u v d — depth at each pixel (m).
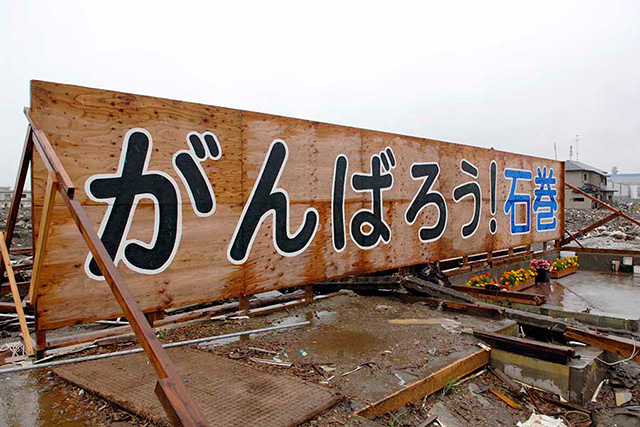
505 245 9.70
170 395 1.75
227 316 5.03
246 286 5.03
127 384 3.10
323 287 6.91
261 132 5.13
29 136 3.59
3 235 4.28
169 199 4.38
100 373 3.31
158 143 4.29
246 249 5.02
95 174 3.90
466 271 8.51
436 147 7.66
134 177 4.14
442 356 3.92
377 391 3.18
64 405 2.88
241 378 3.27
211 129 4.68
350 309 5.57
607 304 7.43
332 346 4.12
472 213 8.60
